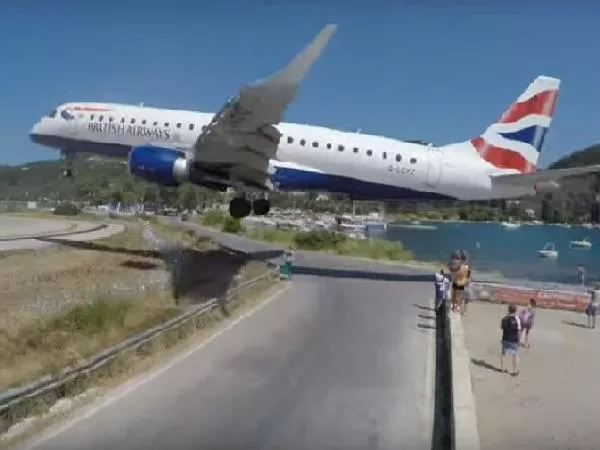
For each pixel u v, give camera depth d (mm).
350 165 32031
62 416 10688
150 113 32875
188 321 17391
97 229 51844
